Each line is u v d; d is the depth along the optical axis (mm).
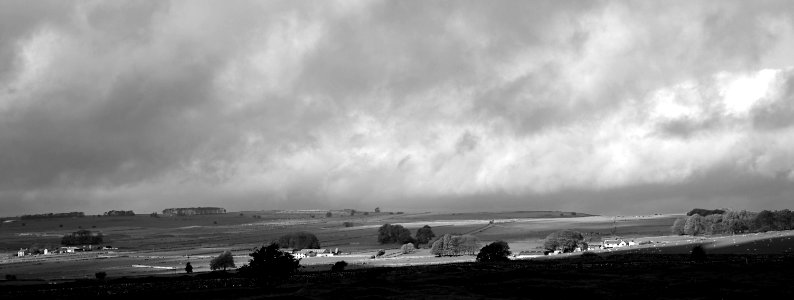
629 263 123500
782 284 80125
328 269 142625
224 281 109812
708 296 73000
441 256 188500
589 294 78375
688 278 90125
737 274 93000
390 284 94250
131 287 103000
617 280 91000
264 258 99125
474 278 100000
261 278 98125
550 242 190000
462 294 81125
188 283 108000
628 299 73438
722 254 142750
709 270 100625
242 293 86125
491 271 111125
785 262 108250
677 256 141625
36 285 117625
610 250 175375
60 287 110312
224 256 157375
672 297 73375
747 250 150625
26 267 189625
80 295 90188
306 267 152250
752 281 83938
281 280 102250
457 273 109312
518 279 95812
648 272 101250
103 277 138625
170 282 113312
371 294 81938
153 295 86938
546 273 103688
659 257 140125
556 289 83062
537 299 76312
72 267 182250
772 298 70125
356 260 177625
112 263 193500
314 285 94688
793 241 163000
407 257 187750
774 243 162250
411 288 88688
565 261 139000
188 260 196625
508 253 162375
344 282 99062
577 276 98062
